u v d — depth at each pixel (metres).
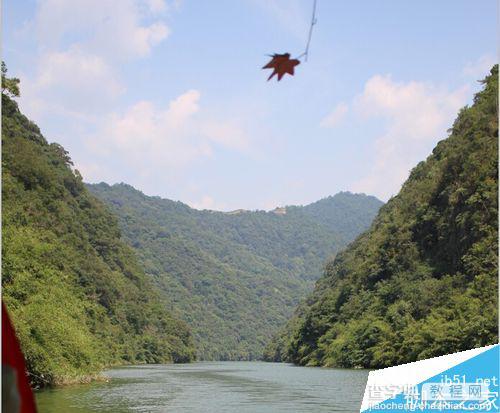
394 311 85.88
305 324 124.62
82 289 102.75
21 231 64.50
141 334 141.38
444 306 75.62
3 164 101.38
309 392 44.91
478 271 77.00
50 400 35.81
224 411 31.48
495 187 78.56
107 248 148.25
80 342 51.44
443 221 90.00
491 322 63.31
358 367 91.12
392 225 107.75
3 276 49.09
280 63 5.28
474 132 91.50
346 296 115.19
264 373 81.25
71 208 136.12
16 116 133.50
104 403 34.69
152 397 39.88
